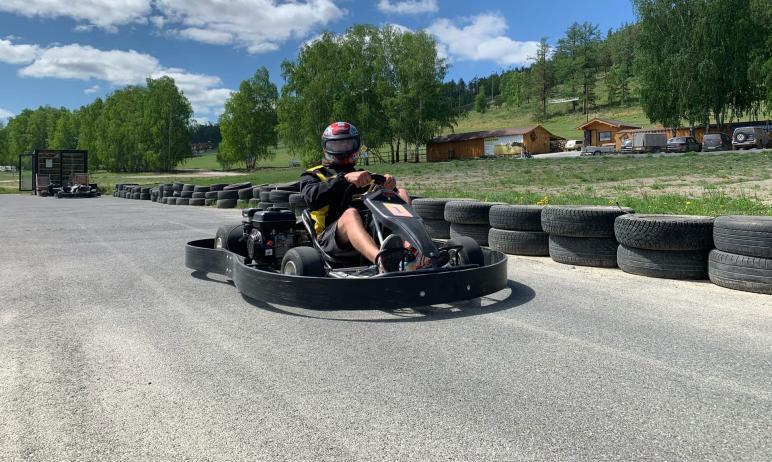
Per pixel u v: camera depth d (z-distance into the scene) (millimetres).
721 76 47312
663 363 3395
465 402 2875
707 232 5715
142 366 3492
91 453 2426
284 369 3398
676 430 2533
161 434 2588
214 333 4188
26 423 2719
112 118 96938
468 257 5023
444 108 63719
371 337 4016
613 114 114062
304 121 61656
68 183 35625
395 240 4602
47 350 3830
